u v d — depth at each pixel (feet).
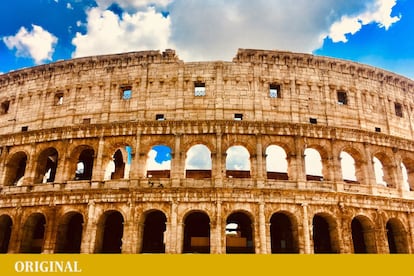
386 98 206.28
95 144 180.55
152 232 189.37
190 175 201.46
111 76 194.80
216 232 156.04
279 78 191.21
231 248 170.91
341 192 168.55
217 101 183.21
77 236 190.29
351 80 200.54
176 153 171.22
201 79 188.14
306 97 190.08
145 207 163.02
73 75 199.82
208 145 174.60
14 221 172.76
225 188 161.17
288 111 185.26
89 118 188.55
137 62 195.83
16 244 169.07
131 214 161.89
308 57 196.54
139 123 177.58
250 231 187.83
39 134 188.34
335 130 182.60
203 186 165.68
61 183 175.52
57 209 170.19
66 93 197.57
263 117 182.29
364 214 172.45
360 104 196.44
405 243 178.09
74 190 167.84
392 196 182.19
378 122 198.90
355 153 187.42
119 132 179.32
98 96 192.54
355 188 176.45
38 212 172.14
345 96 198.18
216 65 190.39
